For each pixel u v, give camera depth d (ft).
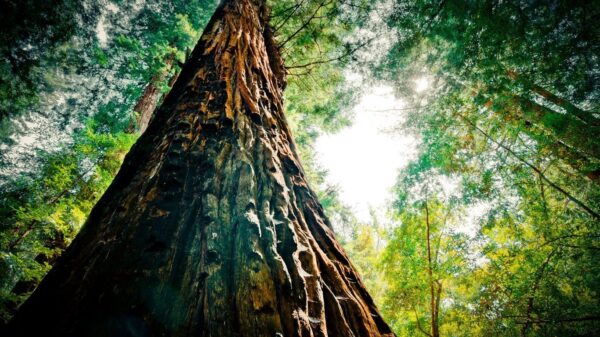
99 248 4.42
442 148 26.73
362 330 4.53
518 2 12.88
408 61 23.80
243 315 3.60
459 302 29.86
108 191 6.15
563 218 23.52
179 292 3.71
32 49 14.99
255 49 12.94
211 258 4.19
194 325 3.43
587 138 15.76
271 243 4.71
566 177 23.27
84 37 18.48
